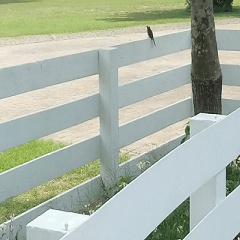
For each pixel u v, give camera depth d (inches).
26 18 1077.1
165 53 228.2
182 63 522.0
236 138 82.4
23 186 163.0
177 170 62.6
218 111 232.4
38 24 937.5
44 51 605.0
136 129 210.7
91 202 191.5
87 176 220.1
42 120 167.5
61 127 175.8
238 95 376.2
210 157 72.7
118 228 49.4
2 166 224.7
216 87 228.5
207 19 220.4
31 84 162.4
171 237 139.5
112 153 195.0
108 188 197.0
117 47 197.8
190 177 66.6
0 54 586.6
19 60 537.3
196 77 228.5
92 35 755.4
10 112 338.0
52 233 53.9
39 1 1647.4
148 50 216.8
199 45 223.5
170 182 60.8
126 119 315.3
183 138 235.6
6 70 152.9
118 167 199.6
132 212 51.8
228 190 175.6
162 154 226.1
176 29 802.8
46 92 399.9
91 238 45.4
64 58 173.6
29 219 164.1
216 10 1079.6
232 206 81.9
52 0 1686.8
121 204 49.7
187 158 65.4
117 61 190.1
